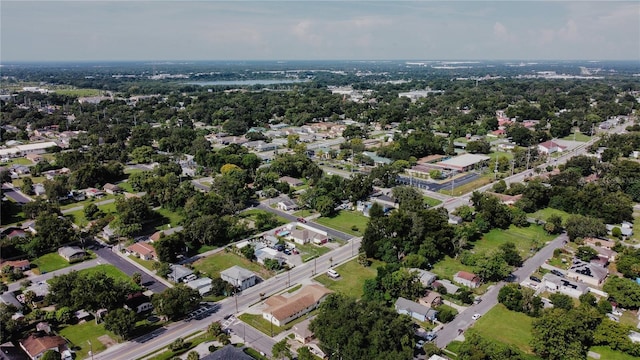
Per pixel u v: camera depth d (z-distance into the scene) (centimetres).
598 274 10906
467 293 10231
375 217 13925
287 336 9050
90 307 9425
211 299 10531
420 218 12712
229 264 12256
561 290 10588
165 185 17250
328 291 10462
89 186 18738
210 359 7800
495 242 13462
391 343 7731
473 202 16050
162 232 13438
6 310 9206
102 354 8438
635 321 9406
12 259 12312
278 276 11594
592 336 8594
